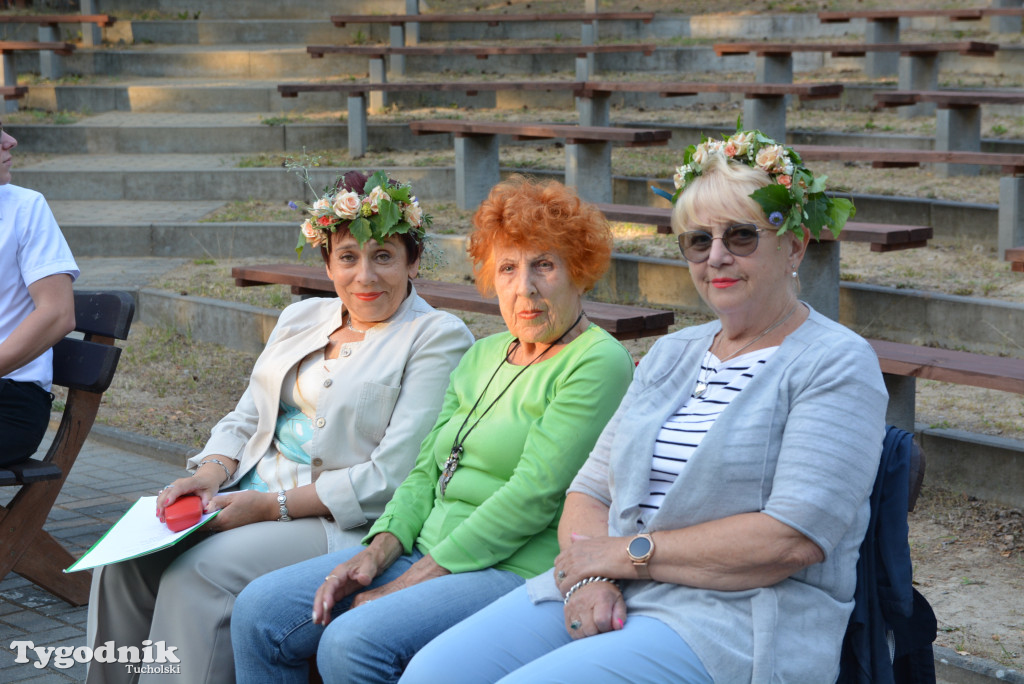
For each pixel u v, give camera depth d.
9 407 3.84
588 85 10.71
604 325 4.62
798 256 2.61
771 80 11.80
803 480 2.30
